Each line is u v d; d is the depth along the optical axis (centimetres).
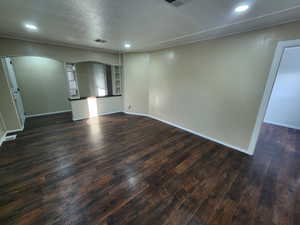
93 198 167
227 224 139
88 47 398
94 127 393
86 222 139
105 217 144
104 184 188
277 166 232
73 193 173
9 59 378
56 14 188
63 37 300
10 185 184
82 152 266
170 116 420
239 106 269
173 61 380
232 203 163
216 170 220
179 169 222
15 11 179
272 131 372
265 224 140
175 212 151
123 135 344
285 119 405
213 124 317
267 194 176
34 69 465
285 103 399
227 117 290
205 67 310
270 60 222
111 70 515
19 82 445
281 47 209
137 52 461
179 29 241
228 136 294
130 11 177
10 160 238
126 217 145
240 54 253
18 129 359
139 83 488
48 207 154
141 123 432
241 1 149
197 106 342
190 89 351
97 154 260
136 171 216
